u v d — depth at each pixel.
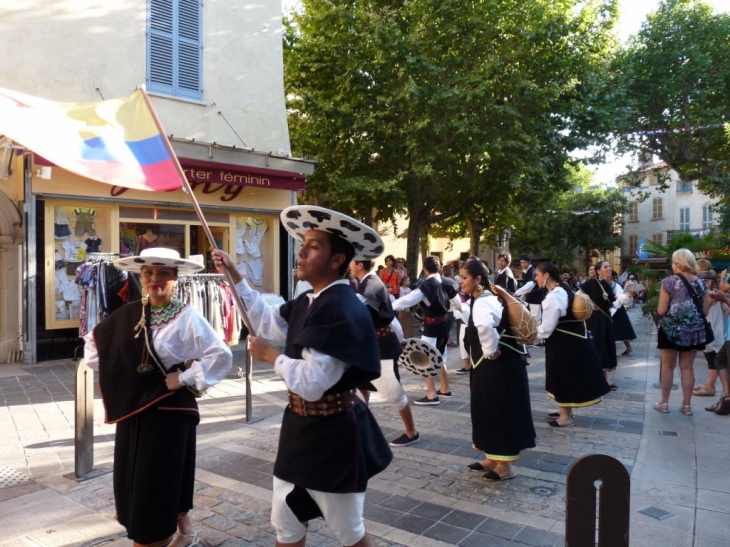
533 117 14.74
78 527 3.82
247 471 4.86
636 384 8.42
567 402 6.07
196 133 11.57
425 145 14.34
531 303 11.17
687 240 13.19
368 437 2.62
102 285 8.30
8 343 9.67
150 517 2.95
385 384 5.35
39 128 3.88
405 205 16.19
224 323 8.90
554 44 14.57
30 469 4.90
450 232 22.94
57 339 9.77
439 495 4.33
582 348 6.04
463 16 14.25
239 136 12.26
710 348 7.60
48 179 9.53
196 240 11.91
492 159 14.80
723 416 6.58
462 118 14.30
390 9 14.68
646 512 4.00
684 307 6.51
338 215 2.44
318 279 2.63
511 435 4.53
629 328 11.11
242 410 6.88
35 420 6.33
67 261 9.95
